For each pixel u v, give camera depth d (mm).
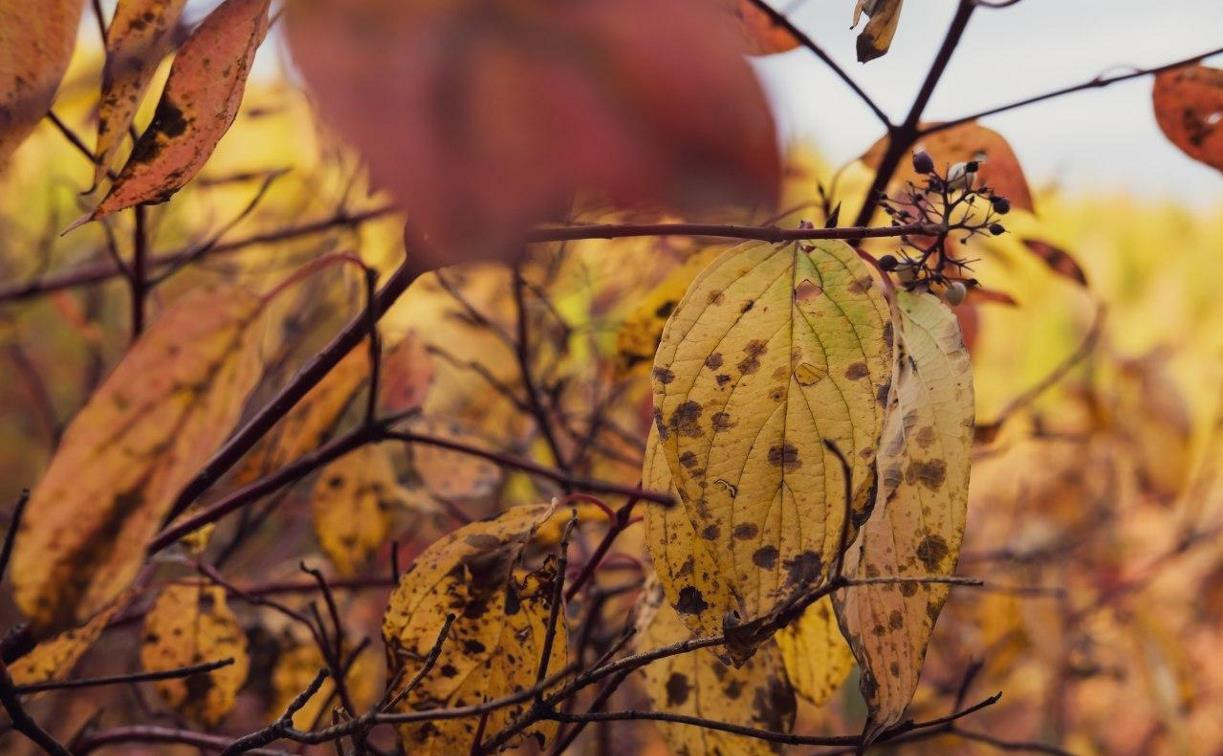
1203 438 1502
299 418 753
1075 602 1335
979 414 1511
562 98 404
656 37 406
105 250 1218
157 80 1017
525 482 1079
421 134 407
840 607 541
